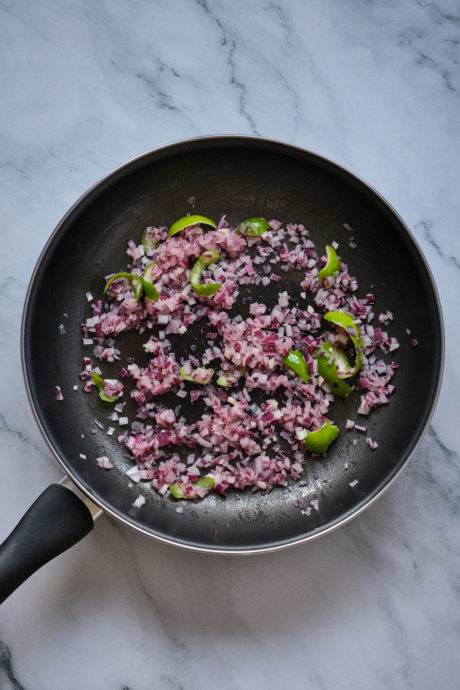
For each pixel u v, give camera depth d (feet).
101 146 1.93
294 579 1.86
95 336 1.86
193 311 1.87
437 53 1.96
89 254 1.87
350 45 1.97
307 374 1.83
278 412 1.83
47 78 1.94
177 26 1.97
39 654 1.83
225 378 1.83
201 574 1.86
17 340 1.88
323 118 1.95
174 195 1.89
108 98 1.94
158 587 1.85
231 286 1.86
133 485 1.83
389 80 1.96
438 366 1.75
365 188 1.82
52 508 1.66
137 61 1.95
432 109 1.95
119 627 1.84
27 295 1.74
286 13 1.97
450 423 1.88
